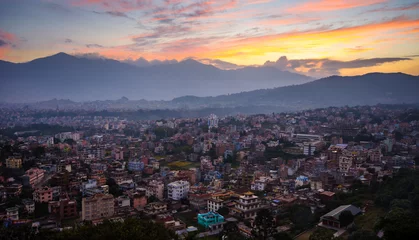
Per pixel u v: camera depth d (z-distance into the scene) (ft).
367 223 435.53
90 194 626.64
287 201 571.69
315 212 508.94
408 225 306.55
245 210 530.27
